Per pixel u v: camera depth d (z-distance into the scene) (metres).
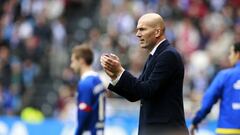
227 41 43.78
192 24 45.22
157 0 45.94
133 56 37.75
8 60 41.16
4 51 41.22
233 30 45.41
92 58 20.34
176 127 14.97
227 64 39.69
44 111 39.34
